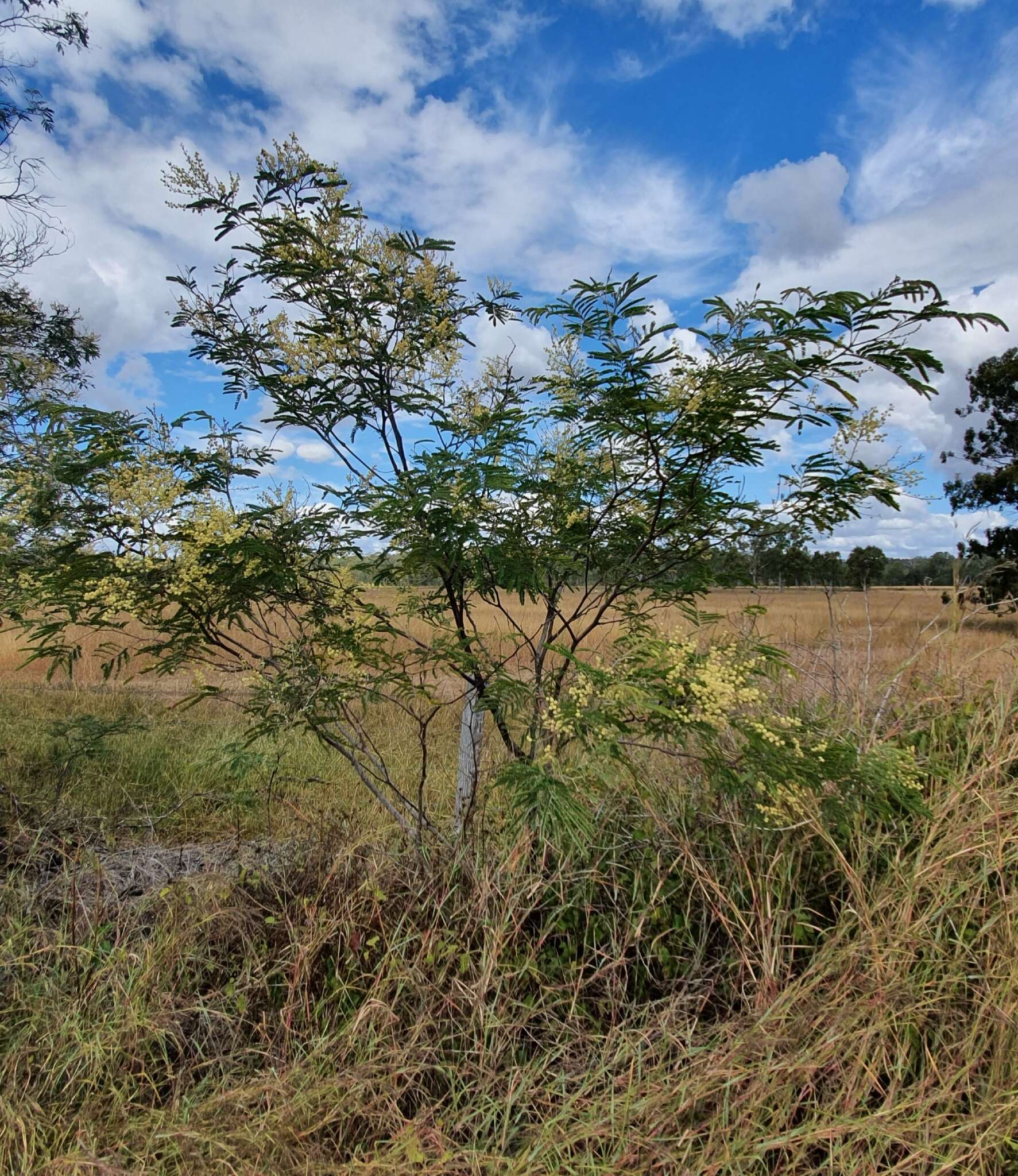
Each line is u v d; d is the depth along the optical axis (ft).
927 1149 4.77
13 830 10.19
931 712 9.75
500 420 7.49
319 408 8.20
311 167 7.50
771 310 5.90
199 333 8.61
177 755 15.06
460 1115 5.54
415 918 7.36
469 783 9.18
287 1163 4.92
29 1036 6.07
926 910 6.55
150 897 7.97
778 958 6.34
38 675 23.85
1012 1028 5.64
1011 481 45.14
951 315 5.45
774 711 7.70
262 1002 6.79
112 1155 5.02
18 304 19.86
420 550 7.05
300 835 9.51
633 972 6.98
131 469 6.71
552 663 9.58
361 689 7.77
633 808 8.41
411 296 8.08
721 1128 5.02
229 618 7.59
